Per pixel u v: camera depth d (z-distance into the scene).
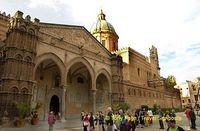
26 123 19.98
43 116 28.30
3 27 32.88
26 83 21.38
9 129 16.62
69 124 22.66
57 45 26.98
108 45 55.31
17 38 21.69
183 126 19.75
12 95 19.86
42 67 29.81
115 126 11.64
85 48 32.03
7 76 20.06
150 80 62.00
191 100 85.94
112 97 35.75
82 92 36.72
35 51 23.23
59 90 31.95
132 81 52.72
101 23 57.78
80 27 32.16
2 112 19.08
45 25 26.11
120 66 38.84
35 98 27.55
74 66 33.34
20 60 21.38
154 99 53.59
